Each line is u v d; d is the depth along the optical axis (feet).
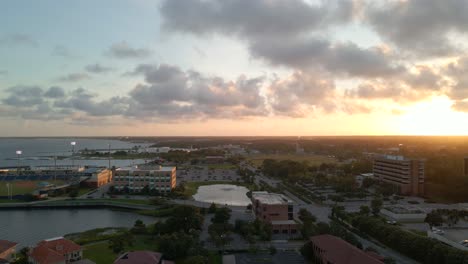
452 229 491.72
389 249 450.71
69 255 396.78
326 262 375.45
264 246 466.29
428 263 392.06
